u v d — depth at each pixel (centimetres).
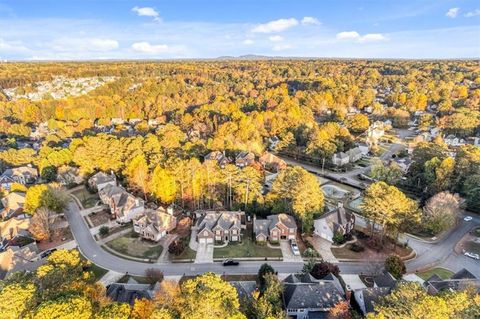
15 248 5203
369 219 5841
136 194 7675
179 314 2981
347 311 3784
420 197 7544
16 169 9062
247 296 4131
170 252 5512
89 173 8631
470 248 5703
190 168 7200
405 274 5000
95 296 3528
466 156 7575
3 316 2683
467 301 3009
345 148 10556
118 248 5756
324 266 4781
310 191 6206
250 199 6706
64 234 6231
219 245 5806
